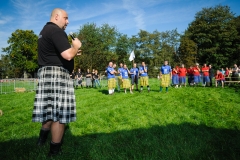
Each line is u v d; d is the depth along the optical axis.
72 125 4.96
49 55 2.74
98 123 5.17
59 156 2.91
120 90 14.67
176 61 55.78
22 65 55.50
